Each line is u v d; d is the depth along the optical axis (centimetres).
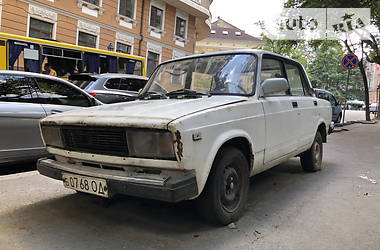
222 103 319
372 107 4275
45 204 370
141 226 313
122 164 276
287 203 389
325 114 582
